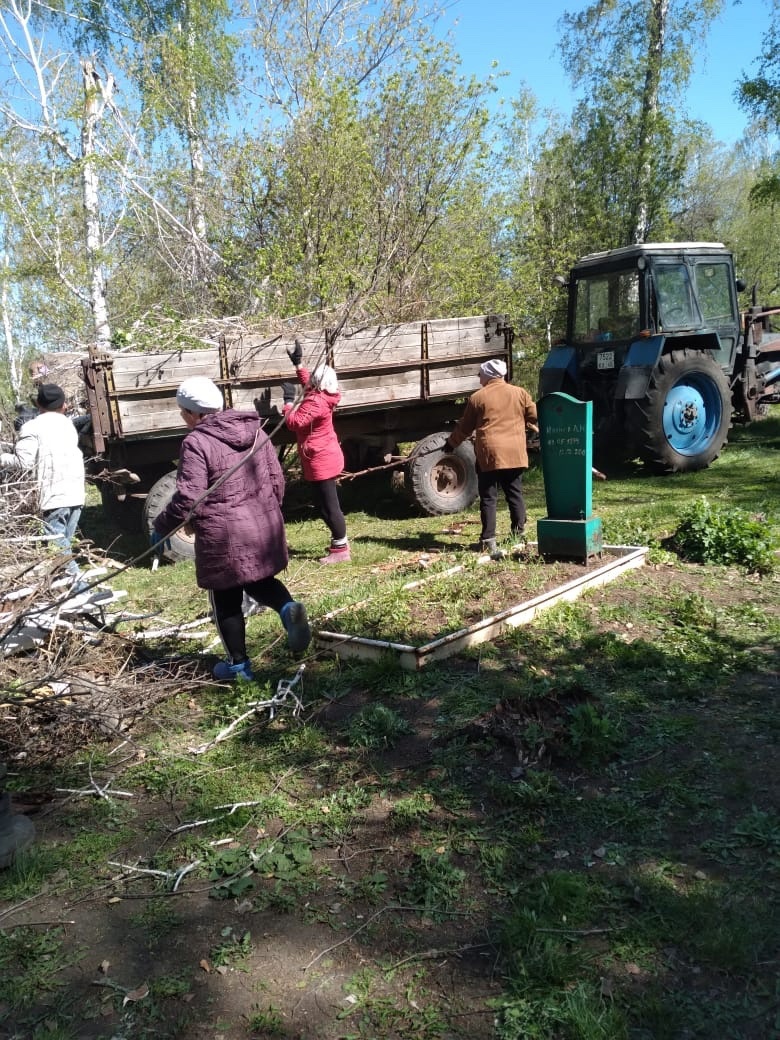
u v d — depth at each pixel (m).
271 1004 2.36
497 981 2.41
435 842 3.07
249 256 12.41
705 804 3.19
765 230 32.84
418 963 2.50
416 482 8.86
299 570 6.99
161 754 3.88
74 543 4.86
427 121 12.91
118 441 7.23
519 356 16.17
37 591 4.12
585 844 3.01
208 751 3.91
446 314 12.53
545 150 19.81
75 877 3.02
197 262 13.49
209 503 4.22
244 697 4.36
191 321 9.10
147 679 4.50
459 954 2.53
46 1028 2.31
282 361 7.86
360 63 13.71
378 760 3.70
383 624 5.12
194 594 6.51
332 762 3.71
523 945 2.51
